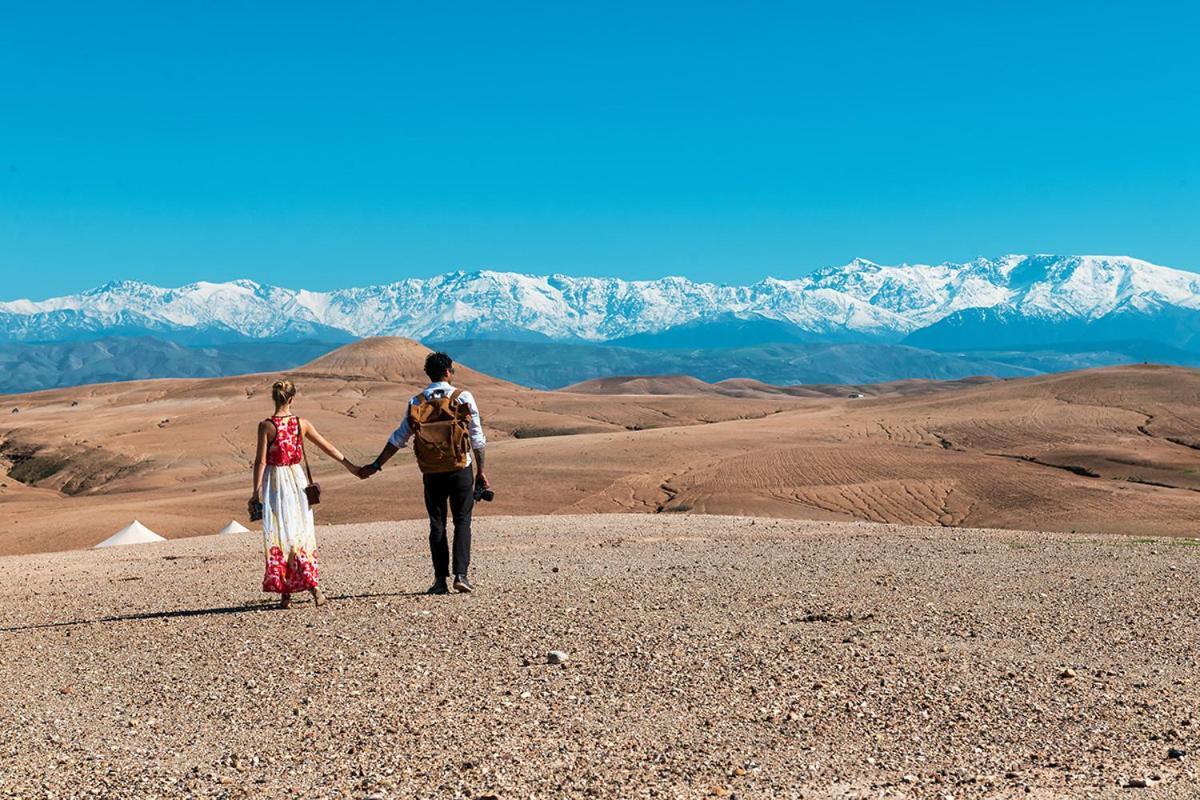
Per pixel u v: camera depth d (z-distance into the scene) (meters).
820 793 6.23
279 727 7.74
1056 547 18.62
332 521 75.75
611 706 8.03
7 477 173.88
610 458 119.44
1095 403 166.25
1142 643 9.95
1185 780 6.26
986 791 6.18
